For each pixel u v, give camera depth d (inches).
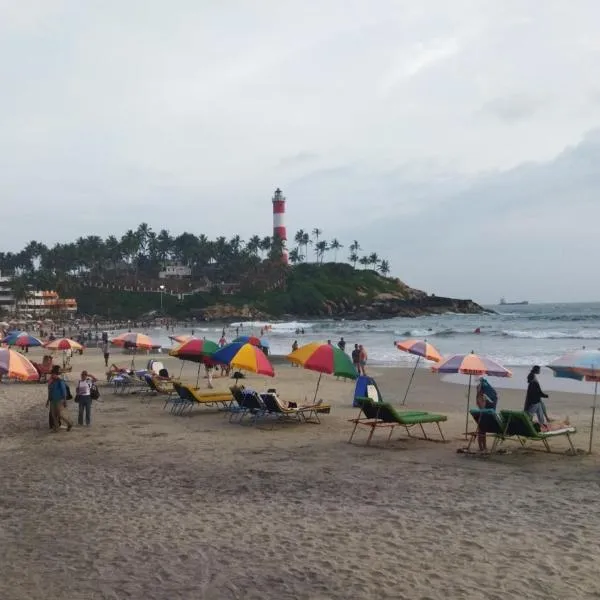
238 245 7352.4
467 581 230.7
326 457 463.5
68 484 388.2
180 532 291.7
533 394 522.0
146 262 7534.5
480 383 512.7
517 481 386.3
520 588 223.8
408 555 258.1
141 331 3961.6
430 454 472.7
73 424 622.8
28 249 7598.4
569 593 219.1
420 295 7549.2
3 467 437.7
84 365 1496.1
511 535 282.5
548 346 2139.5
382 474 407.8
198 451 488.7
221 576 238.4
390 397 876.0
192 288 6993.1
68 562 254.4
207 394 716.7
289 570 243.4
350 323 5022.1
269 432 574.6
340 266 7440.9
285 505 336.8
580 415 690.2
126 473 416.5
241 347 632.4
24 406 749.9
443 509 325.4
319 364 597.6
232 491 367.9
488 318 5438.0
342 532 289.0
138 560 255.9
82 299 6437.0
